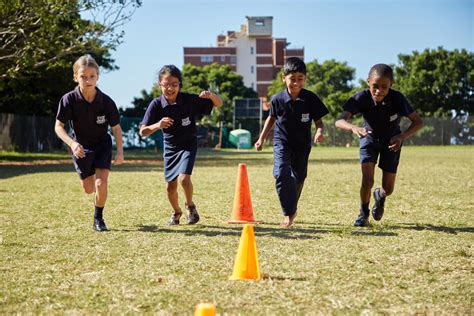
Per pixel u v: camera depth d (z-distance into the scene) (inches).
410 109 264.2
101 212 264.1
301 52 3949.3
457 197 386.6
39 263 197.8
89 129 263.4
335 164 824.9
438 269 187.3
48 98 1450.5
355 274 181.5
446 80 2245.3
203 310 108.0
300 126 268.4
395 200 370.6
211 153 1473.9
